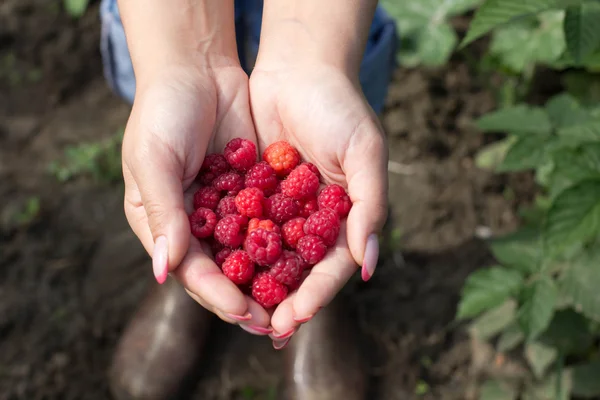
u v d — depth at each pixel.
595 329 0.60
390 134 0.81
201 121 0.51
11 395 0.67
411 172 0.79
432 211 0.76
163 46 0.53
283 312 0.47
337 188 0.50
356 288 0.72
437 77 0.84
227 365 0.69
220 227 0.49
